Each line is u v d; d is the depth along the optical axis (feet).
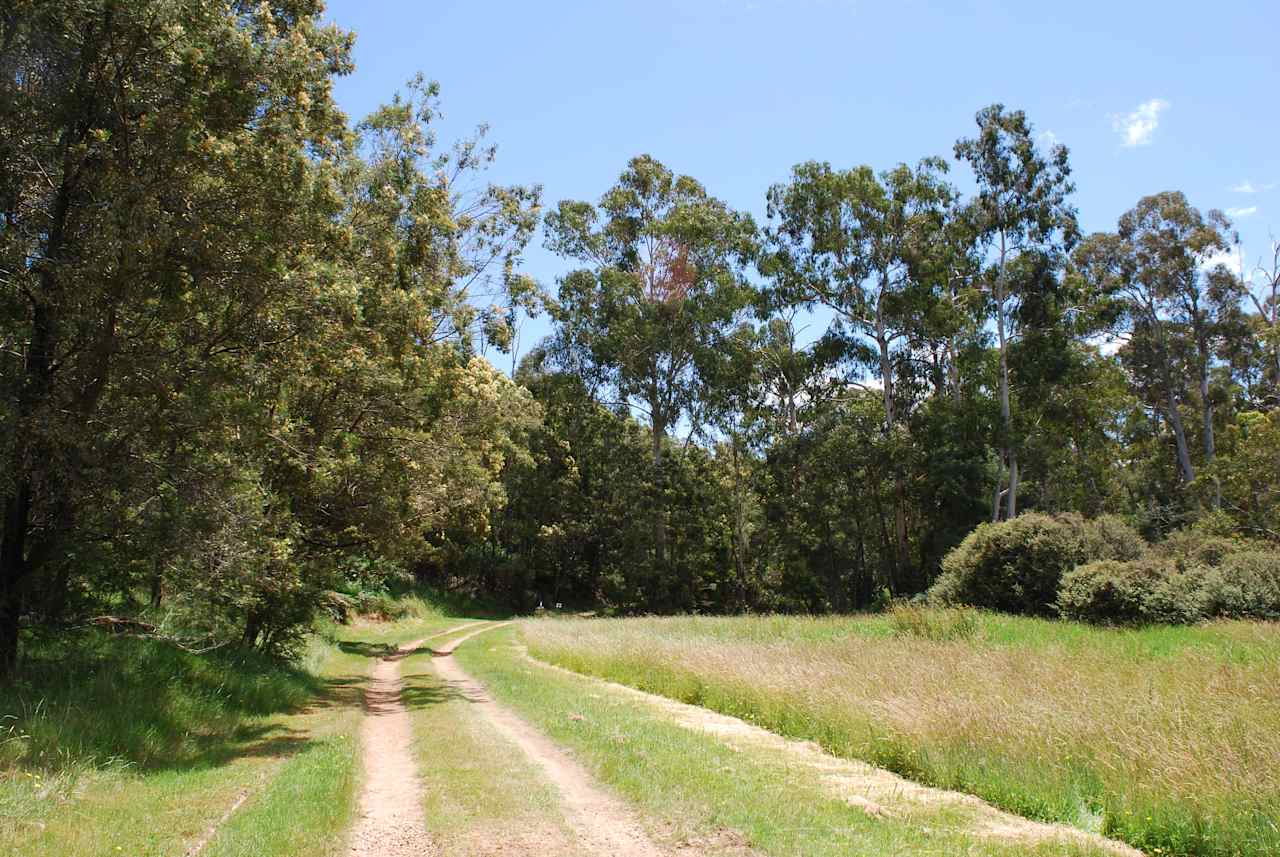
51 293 35.24
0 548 39.60
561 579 219.00
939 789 28.19
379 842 21.34
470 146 74.02
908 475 162.30
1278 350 158.92
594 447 211.00
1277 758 24.73
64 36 34.17
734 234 175.42
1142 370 185.47
